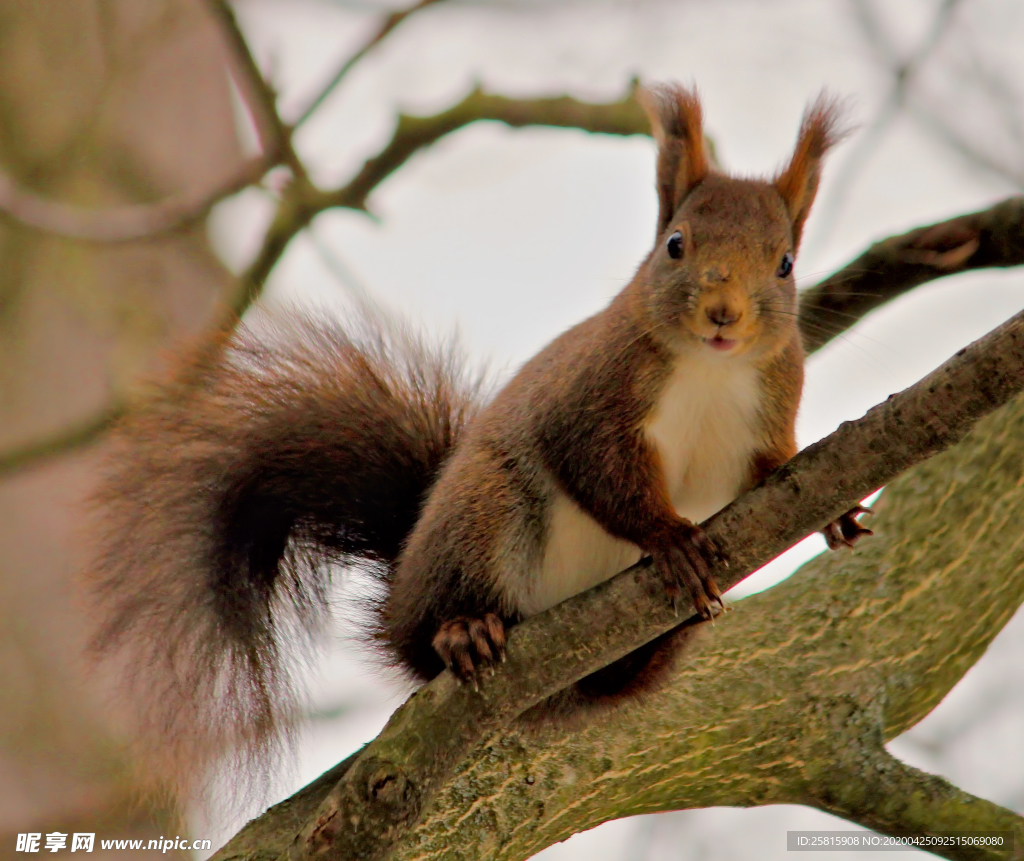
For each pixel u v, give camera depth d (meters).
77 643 11.15
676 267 9.33
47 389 14.26
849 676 9.47
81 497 11.65
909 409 7.36
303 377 11.80
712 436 9.70
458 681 8.04
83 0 15.35
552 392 9.85
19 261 14.63
